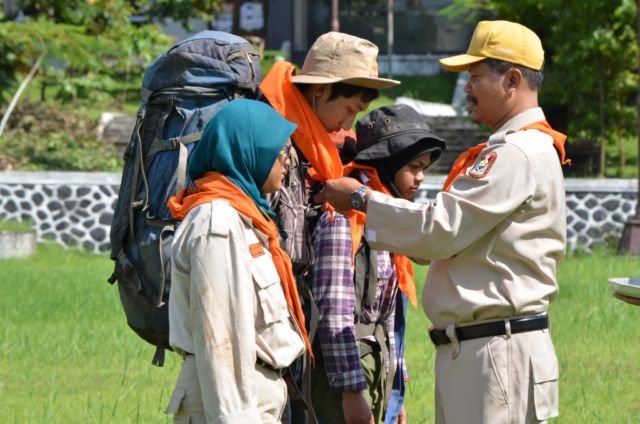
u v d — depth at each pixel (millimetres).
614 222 21422
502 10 27750
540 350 5539
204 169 5211
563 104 27828
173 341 5066
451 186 5586
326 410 6098
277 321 5133
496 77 5699
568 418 8711
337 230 5840
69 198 21422
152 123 6211
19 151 25469
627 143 31297
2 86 24484
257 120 5156
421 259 5723
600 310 13266
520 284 5500
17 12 26766
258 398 5098
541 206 5508
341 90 5965
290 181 5785
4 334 11938
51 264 19031
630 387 9820
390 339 6230
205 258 4914
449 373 5625
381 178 6113
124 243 6215
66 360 10859
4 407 9023
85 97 30344
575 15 26156
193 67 6176
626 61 26266
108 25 26297
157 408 8945
